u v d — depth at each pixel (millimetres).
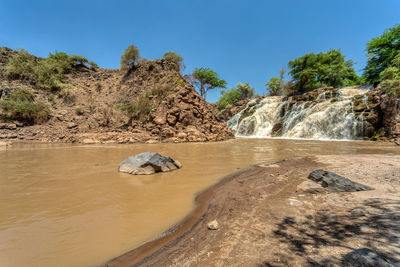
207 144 17531
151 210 3629
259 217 3148
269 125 32438
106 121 23047
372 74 33500
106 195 4363
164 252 2334
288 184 5012
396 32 28906
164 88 27547
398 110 17906
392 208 3061
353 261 1820
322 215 3047
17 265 2045
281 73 50406
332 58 43062
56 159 9000
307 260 1952
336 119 23328
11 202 3848
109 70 37219
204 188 4984
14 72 26453
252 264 1979
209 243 2482
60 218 3207
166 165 7086
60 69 31734
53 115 23547
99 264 2121
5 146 14867
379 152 11492
